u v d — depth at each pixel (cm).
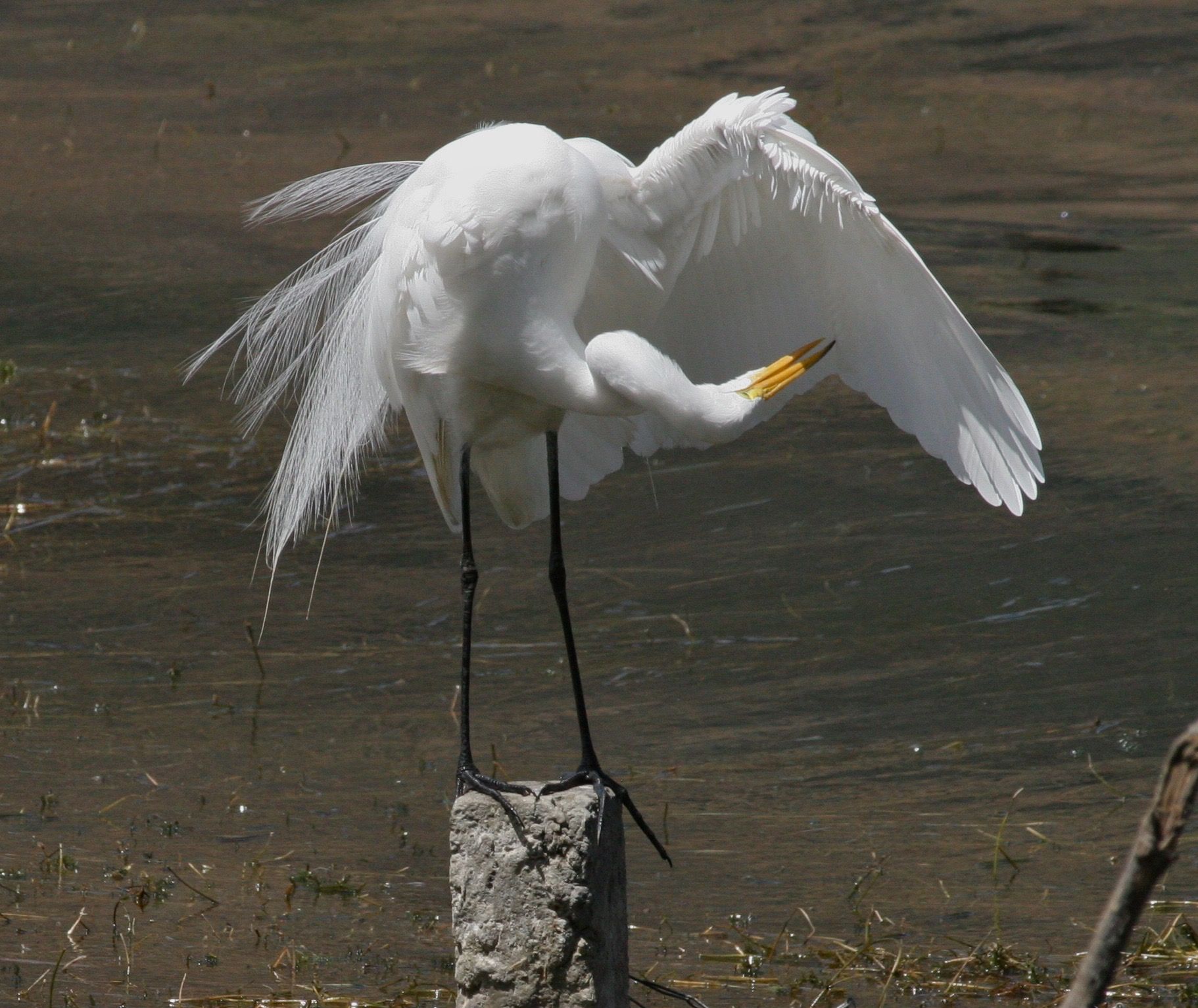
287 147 2772
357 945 802
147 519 1398
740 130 718
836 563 1291
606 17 3709
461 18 3791
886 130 2808
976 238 2195
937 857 888
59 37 3750
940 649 1145
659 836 917
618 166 787
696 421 697
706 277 806
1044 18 3419
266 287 2025
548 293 760
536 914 654
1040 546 1302
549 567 781
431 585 1281
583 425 862
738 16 3622
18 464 1503
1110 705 1053
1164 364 1709
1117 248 2147
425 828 927
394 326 782
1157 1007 741
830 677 1111
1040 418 1562
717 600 1237
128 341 1850
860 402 1655
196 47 3631
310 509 1076
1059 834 909
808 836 916
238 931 814
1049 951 791
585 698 1088
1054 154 2645
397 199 797
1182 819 337
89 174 2634
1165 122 2805
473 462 855
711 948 801
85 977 763
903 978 766
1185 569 1247
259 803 955
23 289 2031
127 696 1095
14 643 1173
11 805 946
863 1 3622
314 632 1199
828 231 739
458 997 677
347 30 3738
